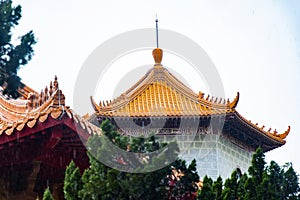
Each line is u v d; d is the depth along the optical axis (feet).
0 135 104.94
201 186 108.47
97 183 95.55
